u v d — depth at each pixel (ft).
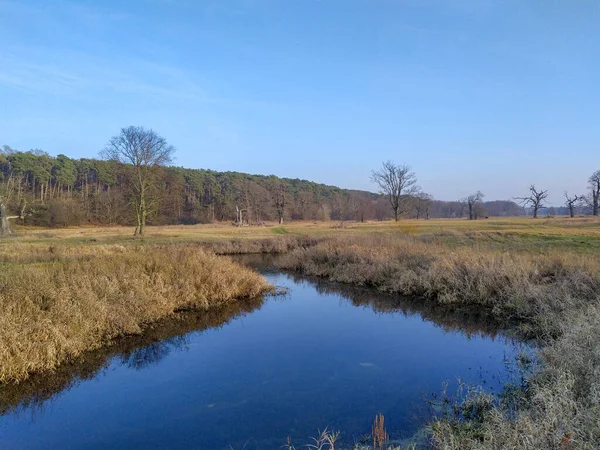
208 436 17.48
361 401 20.48
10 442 17.42
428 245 68.85
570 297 32.73
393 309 41.68
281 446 16.48
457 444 14.51
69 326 27.84
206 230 151.12
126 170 128.26
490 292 40.73
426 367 25.08
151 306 35.65
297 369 25.11
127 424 18.76
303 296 49.26
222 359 27.14
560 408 14.67
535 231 98.84
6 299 27.58
